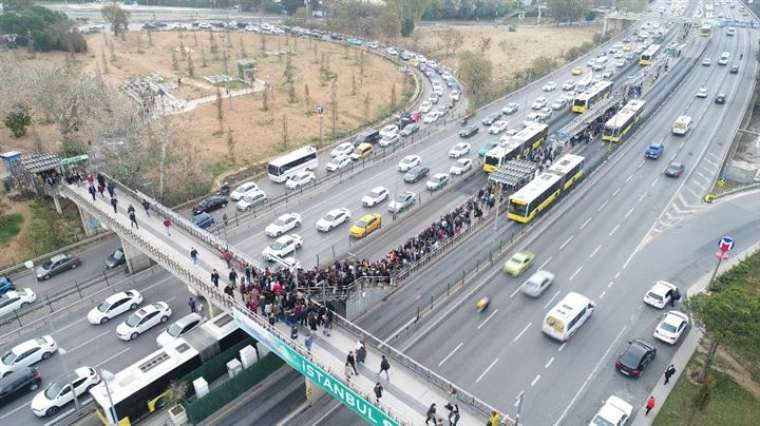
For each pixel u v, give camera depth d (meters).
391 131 91.69
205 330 42.91
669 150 82.31
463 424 30.00
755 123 95.00
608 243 58.22
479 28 188.12
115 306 49.06
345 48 149.50
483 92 113.88
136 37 148.50
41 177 63.22
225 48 142.50
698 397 33.94
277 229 60.03
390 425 29.75
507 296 49.72
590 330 45.12
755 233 59.84
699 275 52.34
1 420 39.00
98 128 65.94
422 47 159.00
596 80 121.44
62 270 56.06
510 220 62.97
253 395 40.62
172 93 106.06
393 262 50.78
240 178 75.56
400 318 46.97
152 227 51.69
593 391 38.84
